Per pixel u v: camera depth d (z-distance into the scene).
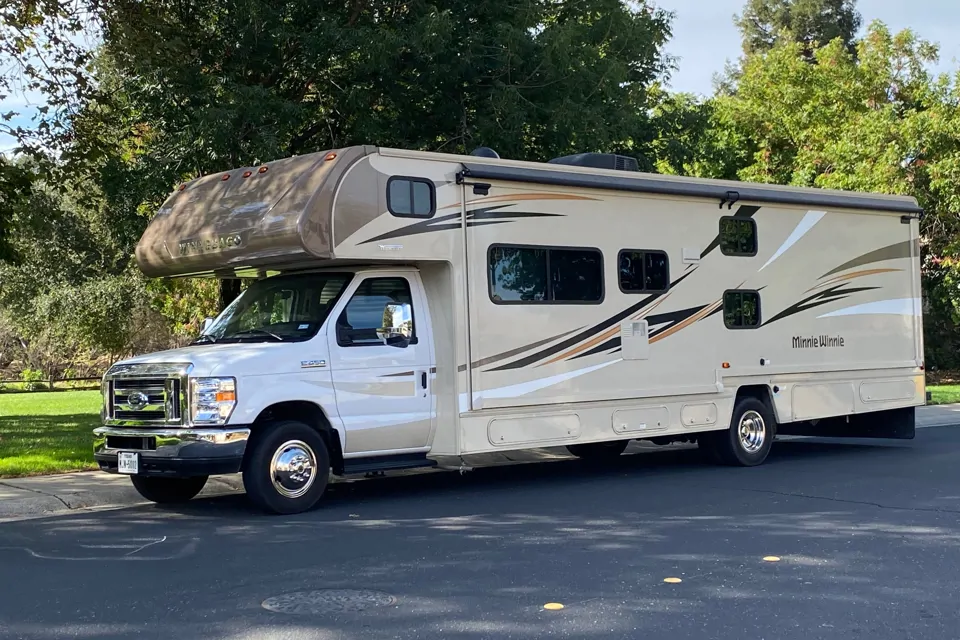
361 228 9.41
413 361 9.96
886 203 13.99
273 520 8.95
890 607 5.91
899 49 29.48
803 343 12.97
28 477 11.52
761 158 31.00
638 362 11.36
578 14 16.92
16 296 38.00
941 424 18.36
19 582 6.78
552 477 11.82
